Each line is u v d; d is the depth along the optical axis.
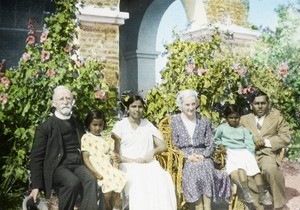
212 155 5.88
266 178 5.72
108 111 7.11
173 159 5.80
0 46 8.92
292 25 10.27
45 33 6.88
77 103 6.71
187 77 7.31
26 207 4.64
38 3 9.16
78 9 7.49
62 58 6.84
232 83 7.71
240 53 9.95
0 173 6.76
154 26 11.64
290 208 5.89
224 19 9.78
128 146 5.38
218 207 5.92
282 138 6.00
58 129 4.95
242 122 6.23
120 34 12.05
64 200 4.69
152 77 11.75
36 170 4.81
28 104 6.52
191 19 9.73
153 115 7.27
